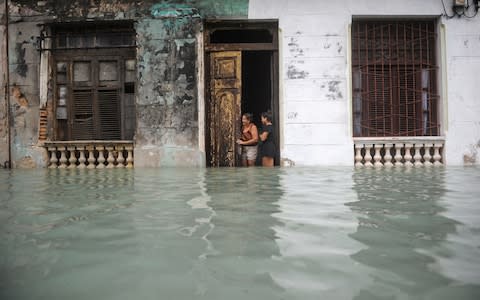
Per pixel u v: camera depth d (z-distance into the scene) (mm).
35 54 8867
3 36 8922
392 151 8781
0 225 2418
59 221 2523
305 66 8586
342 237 2057
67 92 8984
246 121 8484
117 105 8930
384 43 8742
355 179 5254
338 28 8562
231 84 8812
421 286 1360
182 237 2080
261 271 1534
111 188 4383
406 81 8641
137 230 2246
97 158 8852
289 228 2273
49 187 4535
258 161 8945
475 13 8555
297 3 8586
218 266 1601
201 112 8539
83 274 1520
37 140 8805
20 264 1649
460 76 8555
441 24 8555
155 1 8625
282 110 8602
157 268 1580
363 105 8727
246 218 2576
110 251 1830
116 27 8898
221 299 1271
